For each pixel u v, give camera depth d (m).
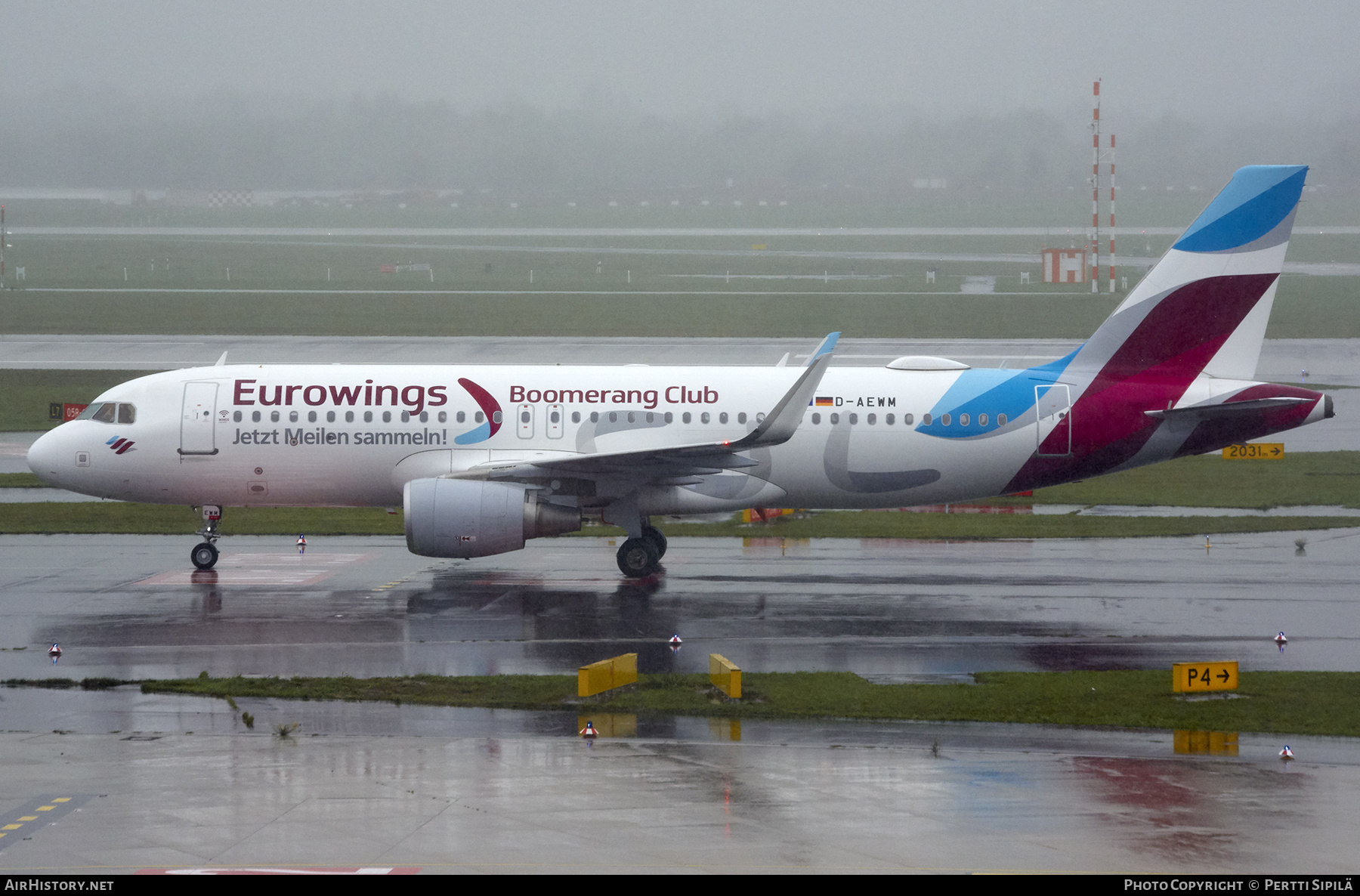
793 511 175.50
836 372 143.38
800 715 90.88
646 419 140.00
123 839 69.00
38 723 88.25
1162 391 139.50
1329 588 131.75
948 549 152.38
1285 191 135.75
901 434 139.62
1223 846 68.31
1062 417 139.25
